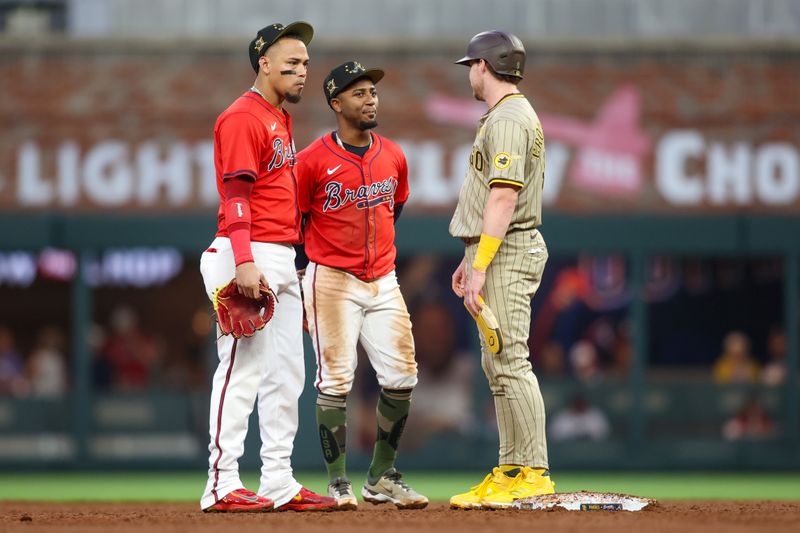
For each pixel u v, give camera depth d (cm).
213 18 5100
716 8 5138
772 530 1709
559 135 4956
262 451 2127
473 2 5112
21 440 4969
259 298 1994
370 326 2242
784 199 4966
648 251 4956
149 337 5525
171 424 5006
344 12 5112
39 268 5622
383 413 2253
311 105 4859
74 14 5138
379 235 2227
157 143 4928
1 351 5219
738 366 5141
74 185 4925
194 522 1856
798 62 4966
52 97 4928
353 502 2138
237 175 1991
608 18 5131
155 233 4919
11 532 1727
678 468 4972
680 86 4969
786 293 4994
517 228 2106
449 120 4894
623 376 5031
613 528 1734
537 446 2103
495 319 2070
